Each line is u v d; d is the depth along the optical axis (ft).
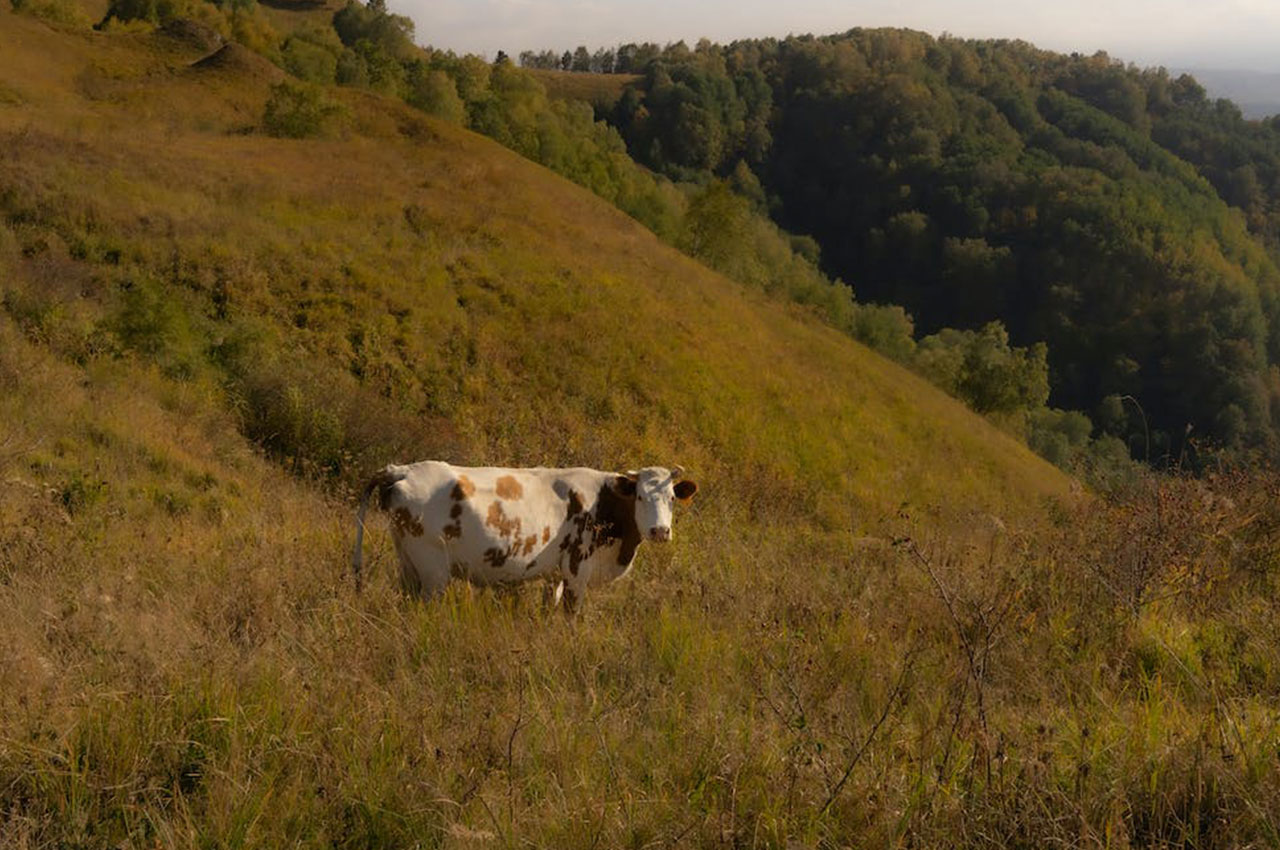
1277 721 14.37
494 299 103.55
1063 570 22.62
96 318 65.46
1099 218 459.32
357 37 460.14
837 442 111.04
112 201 89.71
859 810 12.41
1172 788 12.85
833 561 26.91
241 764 12.93
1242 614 20.31
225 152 124.16
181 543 27.53
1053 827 11.58
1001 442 145.07
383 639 18.31
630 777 13.60
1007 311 476.54
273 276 90.43
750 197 619.67
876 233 543.39
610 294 115.96
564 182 173.27
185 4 319.47
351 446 60.95
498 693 16.62
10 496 29.01
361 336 88.22
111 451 42.75
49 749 12.71
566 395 95.91
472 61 392.47
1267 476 25.44
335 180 120.67
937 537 27.68
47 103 142.61
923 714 16.05
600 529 23.03
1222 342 385.09
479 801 12.58
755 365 117.39
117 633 16.85
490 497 21.91
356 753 13.61
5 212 82.48
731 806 12.42
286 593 20.39
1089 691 17.04
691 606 21.31
